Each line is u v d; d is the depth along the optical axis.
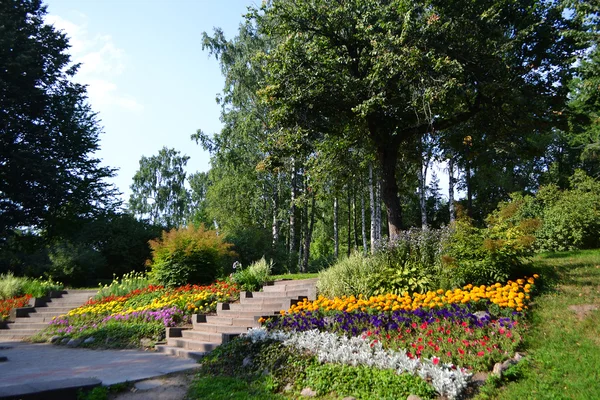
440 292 8.37
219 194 29.50
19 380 6.66
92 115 31.75
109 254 28.86
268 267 14.77
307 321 7.80
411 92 13.45
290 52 14.87
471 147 18.09
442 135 20.05
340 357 6.32
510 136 16.27
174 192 57.94
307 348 6.83
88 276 26.19
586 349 5.59
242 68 25.16
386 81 13.16
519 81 13.88
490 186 31.78
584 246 14.00
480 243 9.48
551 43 14.51
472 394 5.07
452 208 22.69
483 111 15.11
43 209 26.14
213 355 7.86
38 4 27.45
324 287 10.52
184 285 14.88
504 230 10.14
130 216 32.09
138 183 57.69
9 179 24.20
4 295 18.23
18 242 27.64
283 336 7.37
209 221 36.75
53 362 8.56
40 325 14.45
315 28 14.79
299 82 14.69
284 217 29.03
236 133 26.69
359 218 39.53
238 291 12.61
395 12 13.62
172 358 8.55
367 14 13.76
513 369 5.26
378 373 5.65
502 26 14.03
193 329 10.33
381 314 7.36
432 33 12.91
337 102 14.76
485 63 13.42
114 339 10.69
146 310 11.79
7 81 24.31
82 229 29.30
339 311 8.03
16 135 25.25
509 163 29.12
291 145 15.84
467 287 8.56
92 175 30.61
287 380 6.19
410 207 35.78
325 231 38.50
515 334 6.18
